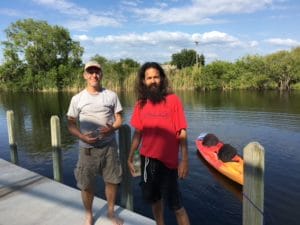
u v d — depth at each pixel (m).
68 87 50.06
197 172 9.83
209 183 9.01
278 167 10.08
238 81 44.28
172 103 2.99
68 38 53.41
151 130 3.02
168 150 2.99
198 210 7.47
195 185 8.88
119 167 3.64
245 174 2.70
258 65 43.22
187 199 8.03
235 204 7.74
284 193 8.18
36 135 15.56
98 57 46.84
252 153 2.62
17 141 14.30
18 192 4.62
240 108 23.53
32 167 10.66
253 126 16.69
